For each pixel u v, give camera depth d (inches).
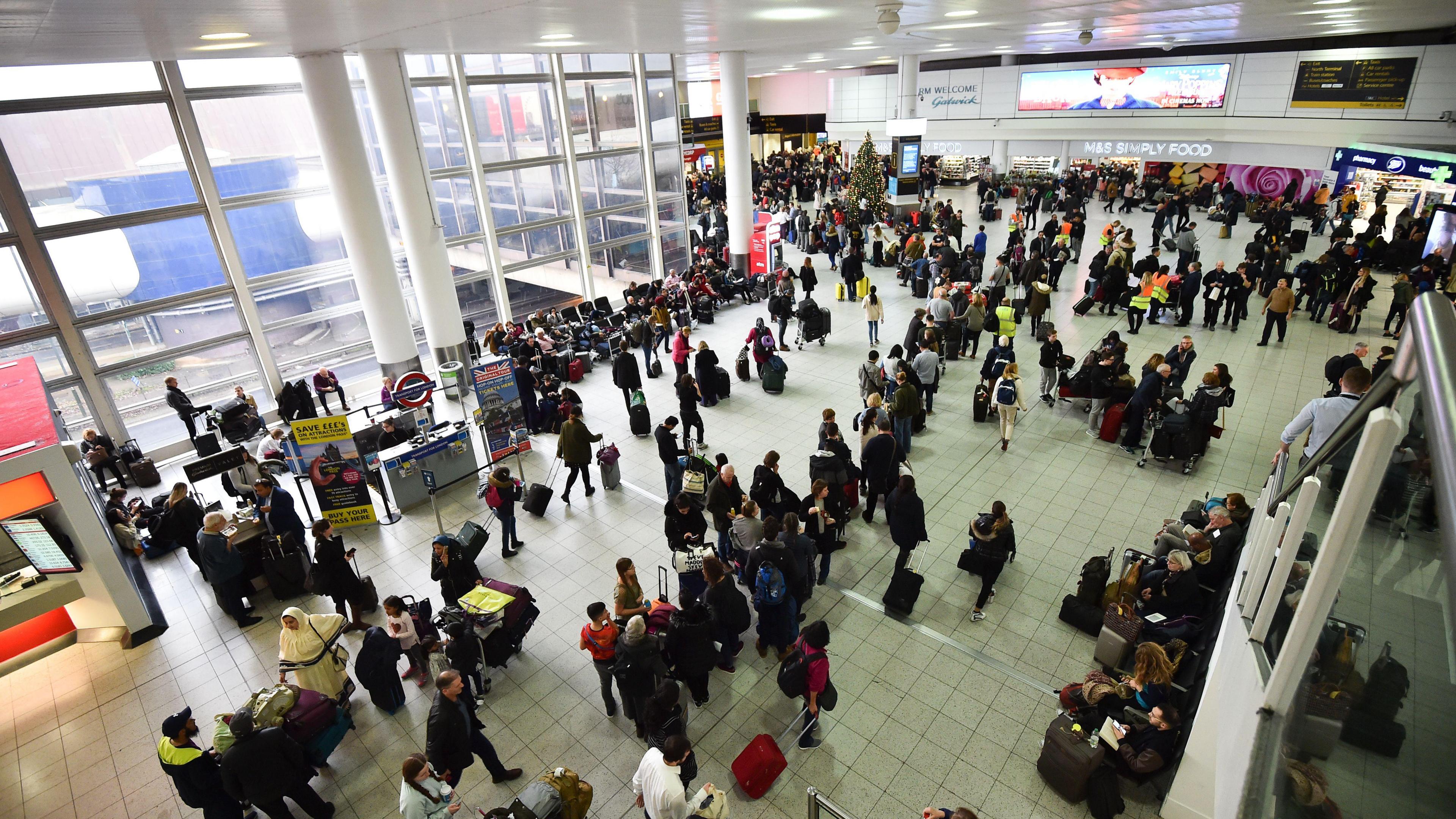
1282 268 622.8
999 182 1184.8
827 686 222.2
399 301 488.7
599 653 233.5
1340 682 75.2
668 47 592.1
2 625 268.2
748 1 310.5
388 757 238.4
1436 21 609.6
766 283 712.4
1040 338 561.0
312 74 420.8
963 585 302.0
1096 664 258.7
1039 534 333.1
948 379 508.7
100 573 288.7
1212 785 191.8
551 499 378.3
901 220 936.9
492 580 274.7
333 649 244.7
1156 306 579.5
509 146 606.9
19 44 240.4
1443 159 663.8
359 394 549.3
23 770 245.9
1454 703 52.2
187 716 197.9
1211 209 971.9
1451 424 42.9
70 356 428.8
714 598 244.1
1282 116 892.0
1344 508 81.1
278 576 311.9
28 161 398.3
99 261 428.8
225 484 375.9
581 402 497.7
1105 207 1045.8
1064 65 1076.5
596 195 679.7
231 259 477.1
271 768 196.9
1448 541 37.5
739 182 757.9
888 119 1328.7
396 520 374.9
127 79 420.8
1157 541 276.4
